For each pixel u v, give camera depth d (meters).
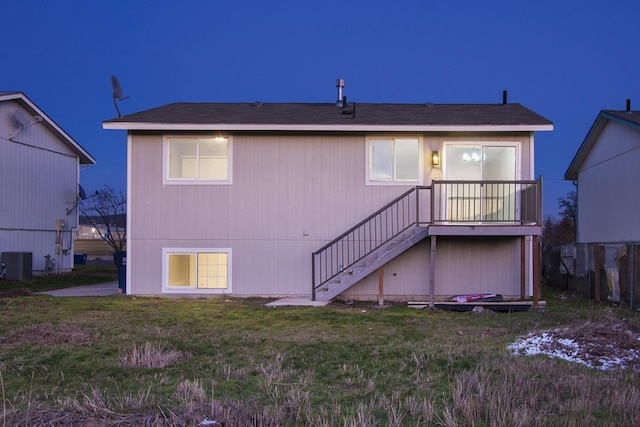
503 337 8.91
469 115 14.88
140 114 14.88
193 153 14.38
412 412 5.12
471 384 5.85
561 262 17.91
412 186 14.03
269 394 5.68
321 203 14.16
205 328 9.59
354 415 5.07
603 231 19.83
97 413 4.95
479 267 13.89
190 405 5.10
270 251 14.20
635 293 12.66
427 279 13.88
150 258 14.28
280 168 14.23
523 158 13.91
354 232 14.07
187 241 14.26
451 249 13.91
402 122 13.84
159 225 14.29
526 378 6.13
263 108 16.27
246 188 14.26
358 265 13.86
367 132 14.11
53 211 22.41
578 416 4.97
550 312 11.88
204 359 7.25
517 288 13.85
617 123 18.55
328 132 14.18
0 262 19.16
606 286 14.29
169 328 9.53
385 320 10.70
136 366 6.82
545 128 13.51
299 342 8.38
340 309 12.29
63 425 4.71
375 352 7.65
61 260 22.94
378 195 14.09
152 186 14.29
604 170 19.77
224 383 6.09
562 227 38.69
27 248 20.81
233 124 13.90
